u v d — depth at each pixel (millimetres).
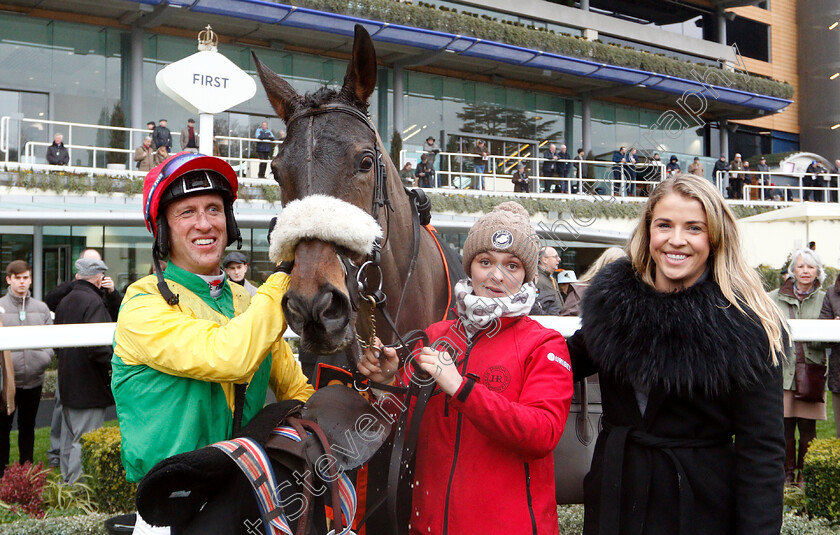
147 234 10977
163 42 12680
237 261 4418
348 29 12703
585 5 16625
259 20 12141
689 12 17781
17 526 2826
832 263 8805
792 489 3582
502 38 13914
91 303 3842
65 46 11828
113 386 1485
